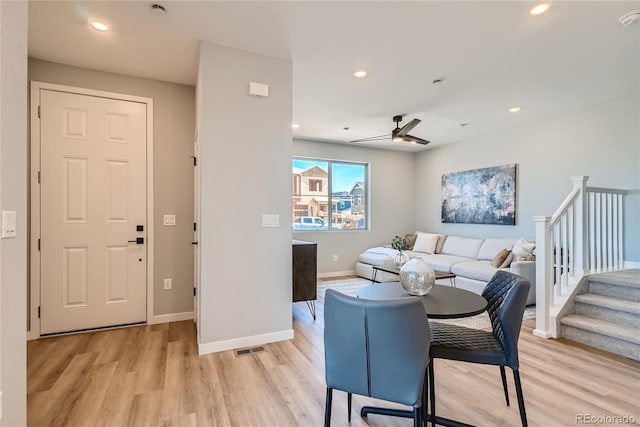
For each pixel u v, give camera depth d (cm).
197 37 246
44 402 190
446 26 229
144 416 178
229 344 265
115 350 261
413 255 552
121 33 240
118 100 311
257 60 272
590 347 273
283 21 224
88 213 299
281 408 187
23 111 128
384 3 203
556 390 205
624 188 364
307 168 589
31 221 279
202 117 254
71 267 293
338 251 605
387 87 340
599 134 388
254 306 275
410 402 130
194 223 336
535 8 207
